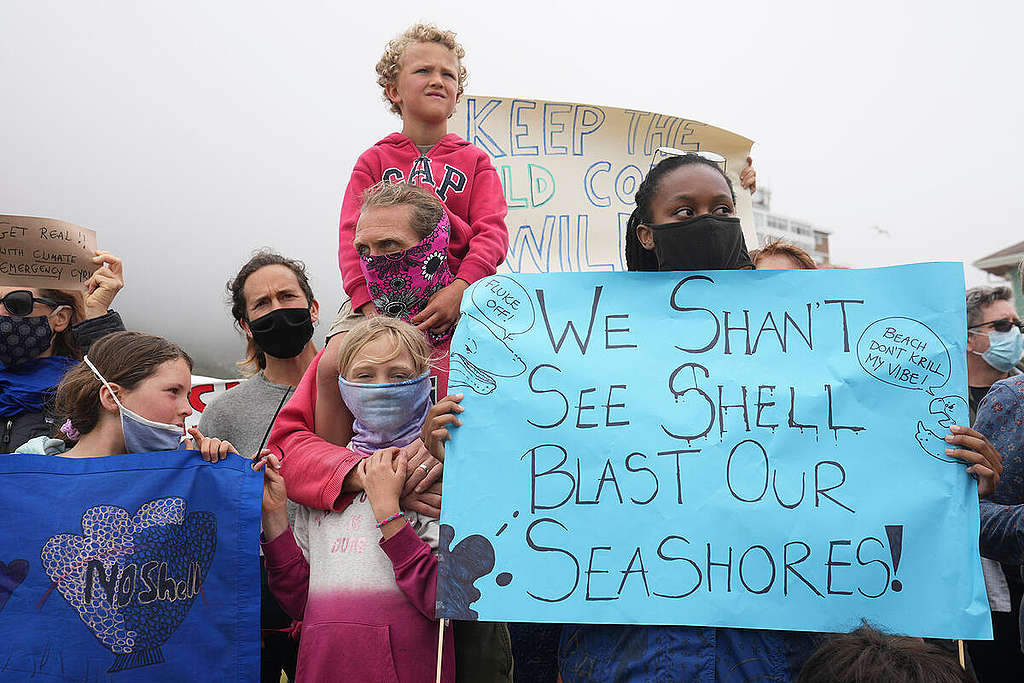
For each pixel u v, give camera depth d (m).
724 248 3.03
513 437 2.82
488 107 5.13
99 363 3.07
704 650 2.61
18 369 3.72
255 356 4.59
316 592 2.94
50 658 2.73
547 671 3.37
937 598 2.56
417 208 3.40
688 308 2.92
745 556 2.64
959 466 2.64
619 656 2.66
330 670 2.81
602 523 2.71
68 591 2.79
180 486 2.92
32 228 3.75
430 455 3.01
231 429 4.04
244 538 2.90
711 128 5.19
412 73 4.09
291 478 3.12
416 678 2.81
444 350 3.47
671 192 3.09
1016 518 3.01
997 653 3.86
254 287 4.21
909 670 2.15
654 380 2.83
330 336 3.60
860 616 2.57
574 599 2.66
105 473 2.92
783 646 2.64
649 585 2.64
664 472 2.73
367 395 3.07
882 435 2.70
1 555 2.81
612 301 2.95
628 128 5.17
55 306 3.79
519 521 2.74
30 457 2.93
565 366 2.88
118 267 3.98
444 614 2.68
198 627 2.82
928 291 2.80
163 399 3.04
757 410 2.76
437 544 2.93
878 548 2.61
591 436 2.79
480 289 3.00
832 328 2.83
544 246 5.04
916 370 2.74
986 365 4.91
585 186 5.11
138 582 2.82
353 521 2.99
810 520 2.64
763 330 2.86
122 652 2.76
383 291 3.42
